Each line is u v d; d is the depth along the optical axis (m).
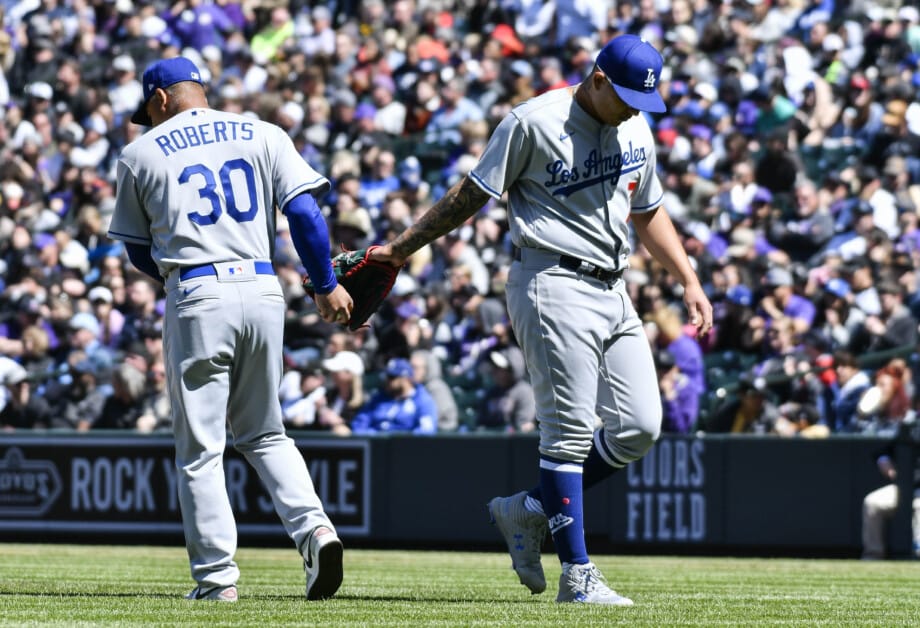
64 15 55.28
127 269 42.34
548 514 14.68
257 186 14.43
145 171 14.26
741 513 29.84
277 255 41.19
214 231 14.20
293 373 36.31
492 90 50.09
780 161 44.09
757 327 37.94
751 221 42.72
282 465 14.56
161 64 14.93
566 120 14.14
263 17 56.66
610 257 14.45
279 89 51.72
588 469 15.23
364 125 48.97
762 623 13.13
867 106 47.31
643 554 30.23
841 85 48.66
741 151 45.41
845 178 44.00
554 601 15.28
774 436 29.81
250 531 31.27
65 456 32.25
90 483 32.09
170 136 14.34
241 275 14.20
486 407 34.78
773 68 48.88
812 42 50.03
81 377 36.81
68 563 24.20
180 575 20.62
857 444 29.30
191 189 14.19
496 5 55.25
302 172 14.45
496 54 50.97
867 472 29.22
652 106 13.81
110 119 51.31
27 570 21.97
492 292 40.22
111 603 14.05
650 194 15.24
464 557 28.14
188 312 14.09
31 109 50.88
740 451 29.94
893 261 39.19
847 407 33.66
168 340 14.31
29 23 54.84
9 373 38.66
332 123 49.66
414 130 49.59
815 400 33.97
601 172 14.26
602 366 14.84
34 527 32.34
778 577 22.41
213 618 12.48
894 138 45.75
